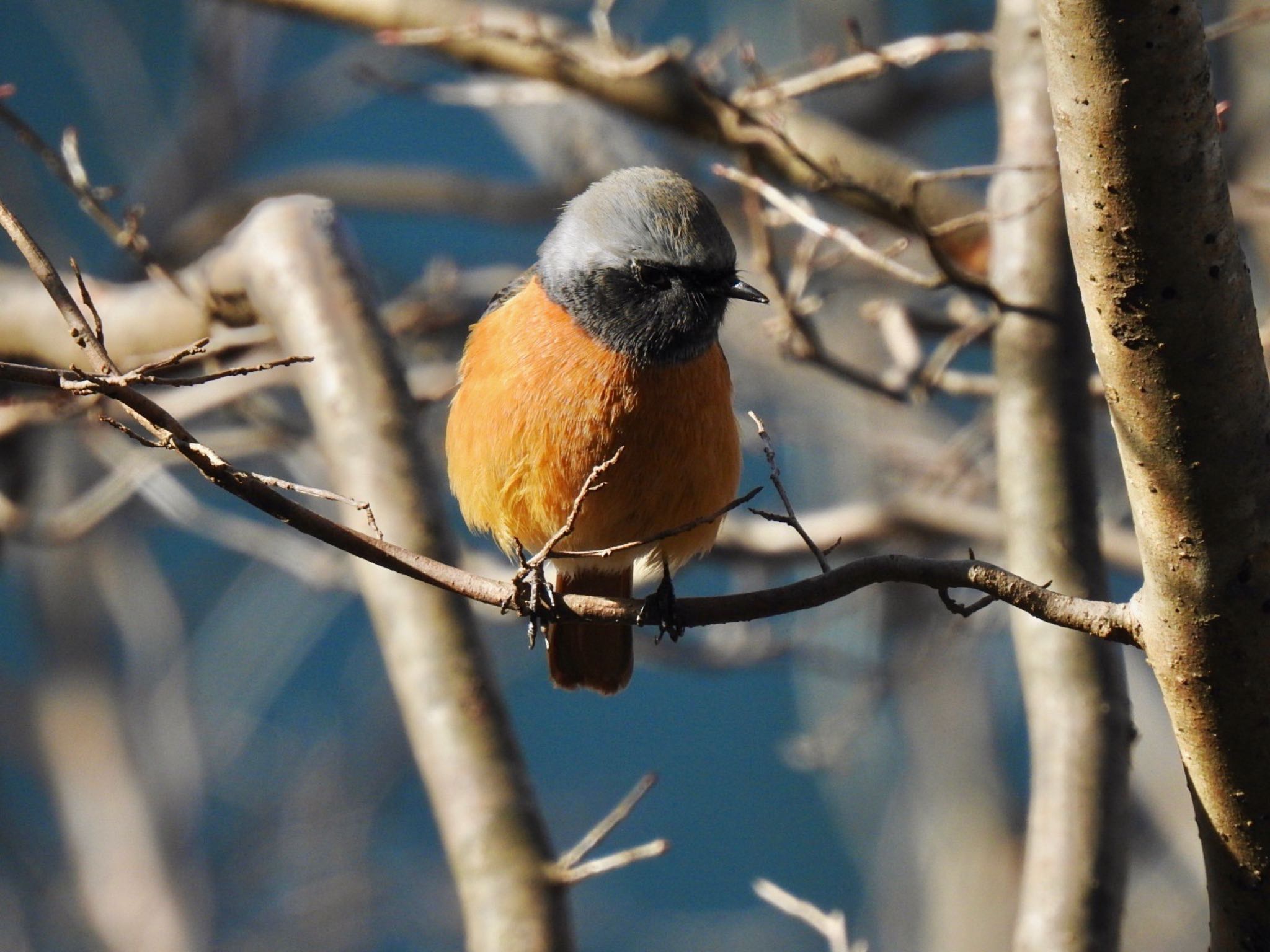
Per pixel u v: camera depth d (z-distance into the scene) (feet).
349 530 19.29
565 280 26.07
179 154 55.83
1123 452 17.47
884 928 52.44
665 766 76.43
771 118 33.47
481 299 47.65
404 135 80.53
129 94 59.88
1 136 53.72
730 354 50.47
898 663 48.06
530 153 54.49
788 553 42.68
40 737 52.60
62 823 51.39
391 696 59.11
